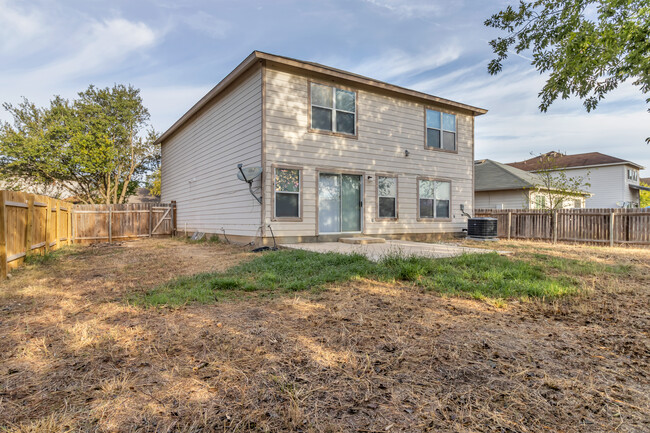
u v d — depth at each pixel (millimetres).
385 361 2430
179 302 3895
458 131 13422
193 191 13914
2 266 5602
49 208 9094
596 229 11297
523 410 1845
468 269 5840
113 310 3672
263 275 5254
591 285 4992
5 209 5789
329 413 1796
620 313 3678
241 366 2330
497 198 19578
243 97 10094
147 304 3842
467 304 3961
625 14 5535
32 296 4426
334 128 10375
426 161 12461
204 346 2660
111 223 14125
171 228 15734
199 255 8289
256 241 9375
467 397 1969
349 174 10758
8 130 19703
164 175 17891
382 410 1831
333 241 10281
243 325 3146
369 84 10844
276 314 3498
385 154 11445
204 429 1649
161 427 1666
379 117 11344
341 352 2574
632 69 5840
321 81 10148
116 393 1978
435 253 7711
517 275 5363
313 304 3895
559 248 9758
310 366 2342
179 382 2111
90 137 20031
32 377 2182
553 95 6719
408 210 11977
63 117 20484
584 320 3432
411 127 12094
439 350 2635
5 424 1679
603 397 1986
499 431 1657
